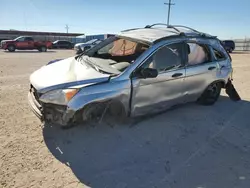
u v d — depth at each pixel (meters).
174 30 4.92
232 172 3.11
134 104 3.92
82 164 3.11
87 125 4.02
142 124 4.33
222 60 5.42
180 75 4.41
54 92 3.32
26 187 2.63
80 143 3.58
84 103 3.37
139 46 4.36
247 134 4.27
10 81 7.28
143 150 3.52
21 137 3.66
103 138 3.76
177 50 4.40
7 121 4.18
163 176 2.96
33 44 25.34
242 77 9.89
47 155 3.25
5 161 3.05
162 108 4.42
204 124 4.55
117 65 4.01
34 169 2.95
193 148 3.67
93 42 23.12
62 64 4.32
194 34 4.85
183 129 4.27
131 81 3.76
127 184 2.78
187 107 5.41
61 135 3.78
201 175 3.01
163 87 4.20
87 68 3.95
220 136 4.12
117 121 4.19
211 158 3.42
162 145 3.70
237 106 5.77
